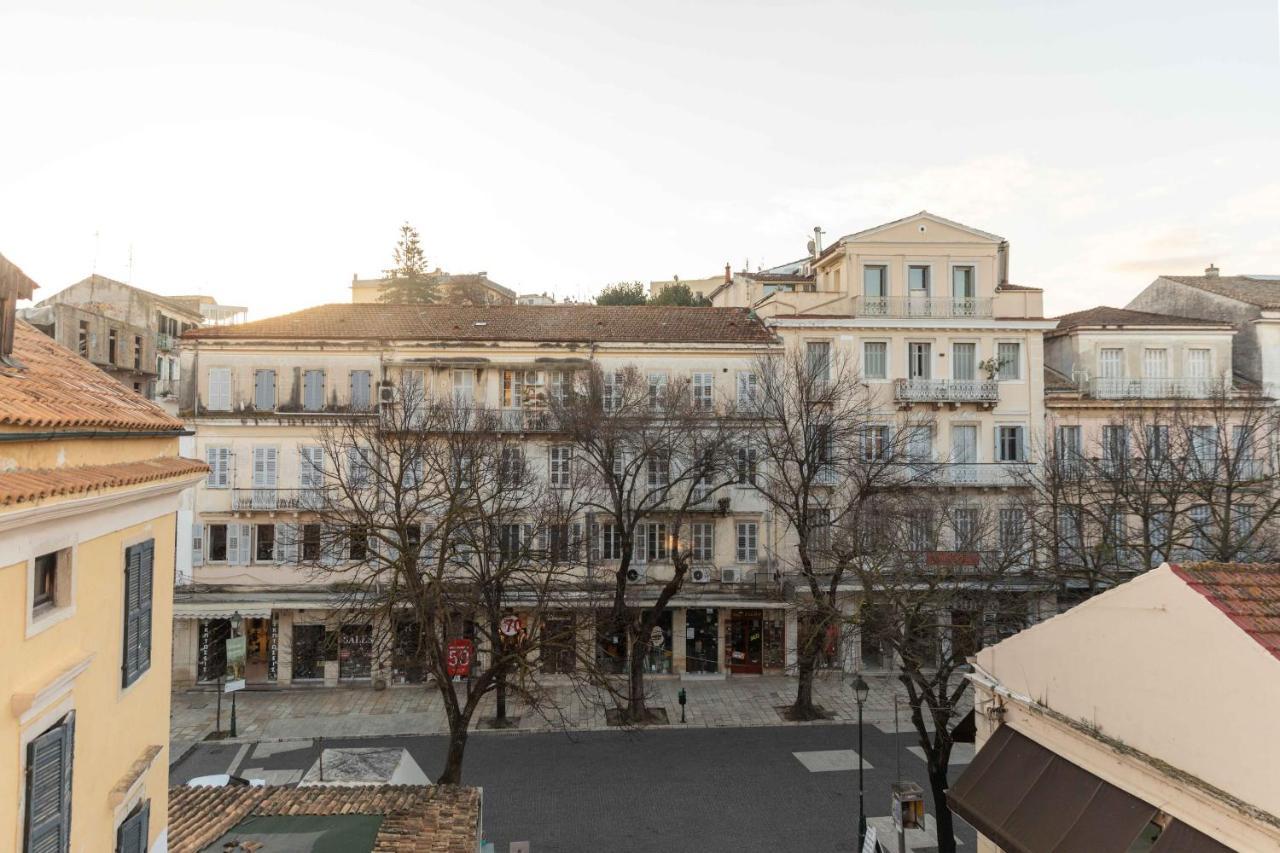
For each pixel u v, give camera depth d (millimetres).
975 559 27922
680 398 33594
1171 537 25344
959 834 21969
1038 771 10531
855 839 21312
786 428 30938
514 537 33531
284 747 27562
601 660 35562
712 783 24828
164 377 48062
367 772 18859
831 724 30141
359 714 30891
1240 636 7559
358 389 34875
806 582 34438
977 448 36375
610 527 35312
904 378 36375
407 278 70125
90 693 8047
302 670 34281
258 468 34219
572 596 32938
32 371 9047
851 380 34406
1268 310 37062
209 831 13242
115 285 46750
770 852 20578
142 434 9883
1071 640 10180
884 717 30812
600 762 26500
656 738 28703
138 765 9188
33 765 6734
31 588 6816
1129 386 37156
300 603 32281
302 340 34531
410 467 30578
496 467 29516
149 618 9766
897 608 22203
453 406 33281
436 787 15812
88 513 7957
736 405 34688
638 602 33781
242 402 34469
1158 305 43781
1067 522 31641
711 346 35844
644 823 22141
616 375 35125
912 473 34250
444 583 27484
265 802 14789
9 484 6434
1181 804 8258
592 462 32406
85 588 7957
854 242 37312
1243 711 7512
